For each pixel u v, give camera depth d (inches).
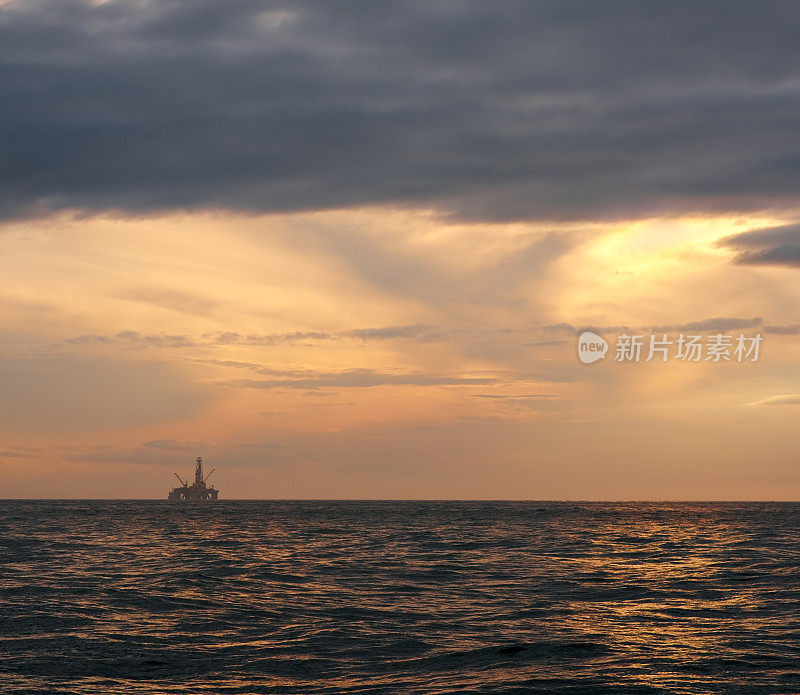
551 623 1272.1
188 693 855.7
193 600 1488.7
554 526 5083.7
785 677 911.7
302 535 3895.2
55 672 939.3
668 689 862.5
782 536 3826.3
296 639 1135.6
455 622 1279.5
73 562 2297.0
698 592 1635.1
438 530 4451.3
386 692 856.3
